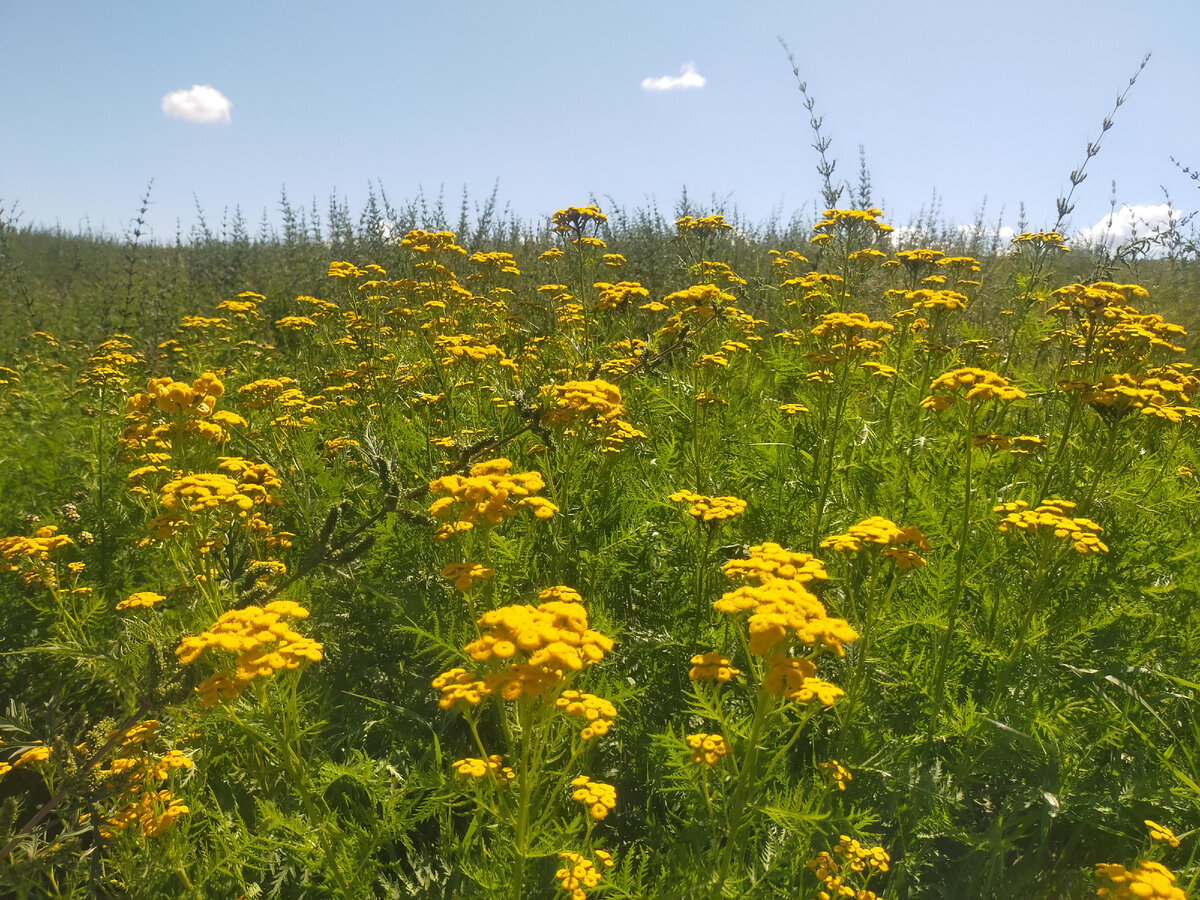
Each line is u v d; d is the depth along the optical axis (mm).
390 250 12602
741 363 8000
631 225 14055
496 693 2502
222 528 3375
